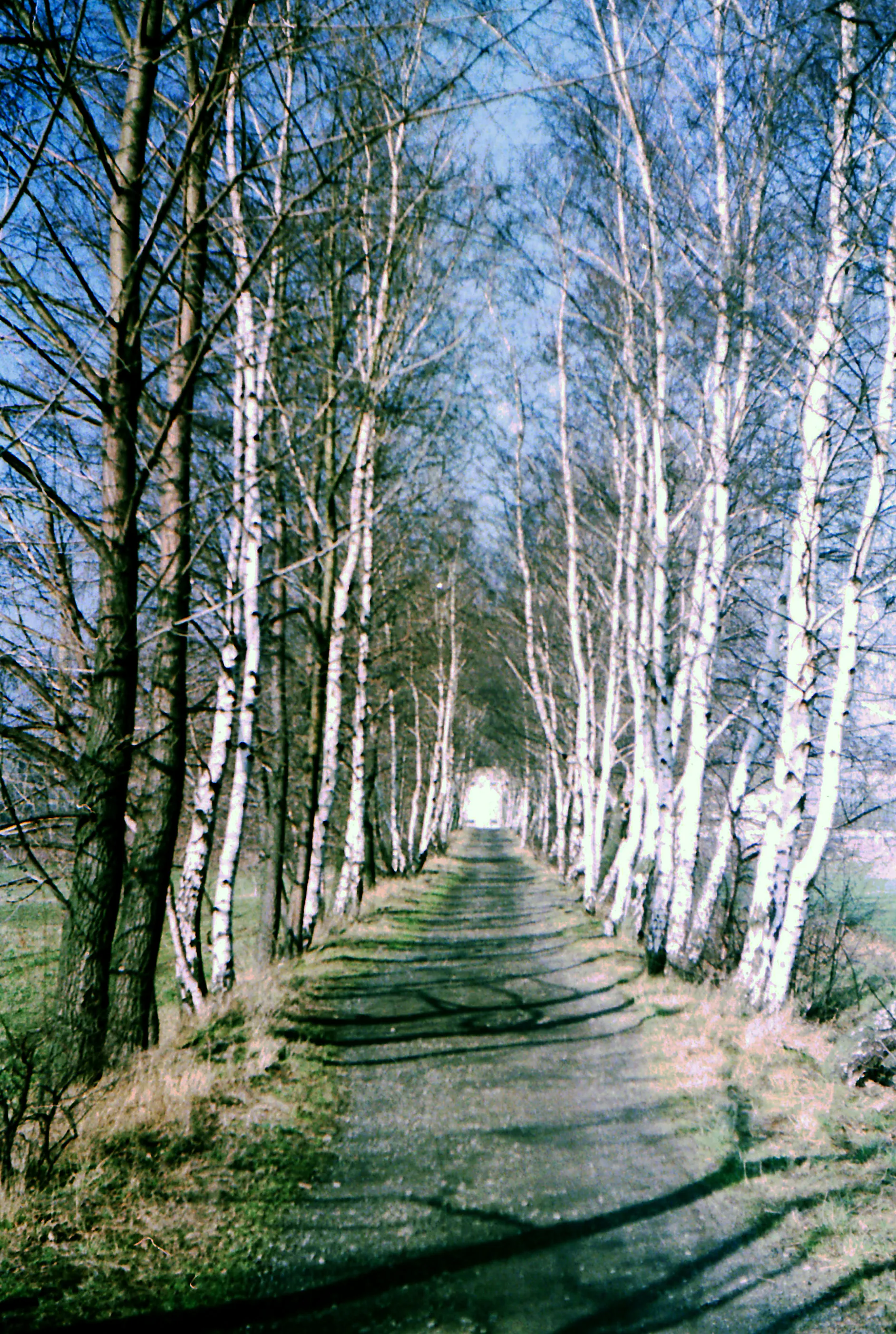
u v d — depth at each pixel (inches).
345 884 722.8
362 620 699.4
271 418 438.3
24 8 200.7
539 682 1137.4
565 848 1298.0
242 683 411.5
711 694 502.0
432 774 1325.0
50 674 310.7
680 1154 240.1
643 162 452.4
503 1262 182.5
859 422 356.2
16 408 240.7
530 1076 319.3
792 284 372.5
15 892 312.2
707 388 479.2
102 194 256.1
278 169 374.6
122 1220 188.1
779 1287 167.8
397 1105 285.9
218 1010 358.9
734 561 520.7
